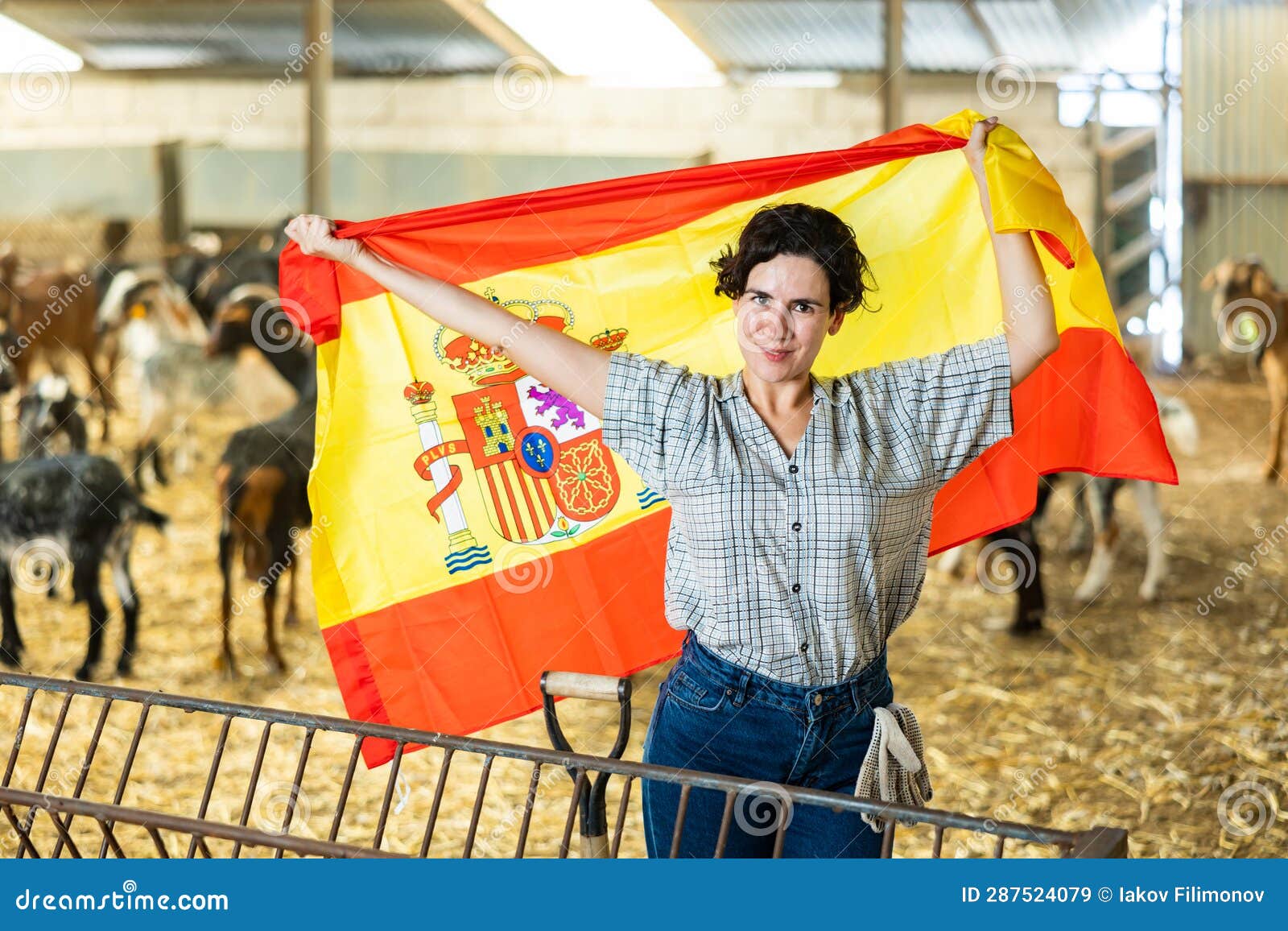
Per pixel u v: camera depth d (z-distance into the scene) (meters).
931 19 9.22
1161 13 9.93
